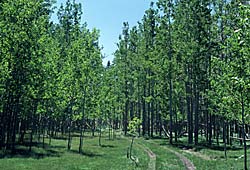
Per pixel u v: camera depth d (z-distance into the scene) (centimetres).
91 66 4453
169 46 5731
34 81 3569
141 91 8194
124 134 8594
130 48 8588
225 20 4222
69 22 6347
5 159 2928
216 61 2311
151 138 6900
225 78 2181
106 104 6334
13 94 3447
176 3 5684
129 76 8438
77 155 3691
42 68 3638
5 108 3609
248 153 3788
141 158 3475
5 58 3353
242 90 1922
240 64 1817
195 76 5325
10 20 3403
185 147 4803
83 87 4428
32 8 3516
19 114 4041
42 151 3806
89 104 4706
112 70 6212
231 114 2614
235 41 1727
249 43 1656
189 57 5253
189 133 5562
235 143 5416
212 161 3166
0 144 3672
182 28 5453
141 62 7300
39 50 3575
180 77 5719
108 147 4894
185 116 7012
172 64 5553
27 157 3180
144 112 8012
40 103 3969
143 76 7600
